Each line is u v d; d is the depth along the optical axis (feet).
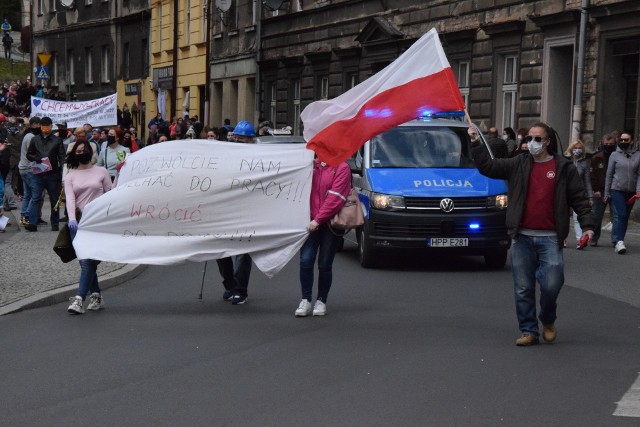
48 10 229.66
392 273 48.73
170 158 38.83
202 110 166.91
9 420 23.47
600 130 82.07
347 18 121.70
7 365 29.14
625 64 81.61
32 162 66.44
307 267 37.09
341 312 37.70
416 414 23.56
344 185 36.35
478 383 26.48
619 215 57.26
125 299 41.37
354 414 23.59
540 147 30.37
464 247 48.49
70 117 91.61
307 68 131.75
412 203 48.57
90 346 31.71
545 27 87.04
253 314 37.47
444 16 101.71
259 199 38.19
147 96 185.57
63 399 25.29
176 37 147.84
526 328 31.48
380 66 115.55
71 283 43.37
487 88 95.40
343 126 36.35
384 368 28.27
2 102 183.42
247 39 150.92
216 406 24.44
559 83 87.40
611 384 26.37
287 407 24.26
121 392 25.91
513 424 22.74
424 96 35.63
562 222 30.63
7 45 306.96
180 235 38.58
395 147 51.96
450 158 51.47
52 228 67.87
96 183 38.99
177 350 31.01
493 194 48.85
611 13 79.66
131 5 192.54
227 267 40.32
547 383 26.50
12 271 47.06
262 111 146.51
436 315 36.91
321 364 28.84
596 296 41.57
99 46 205.67
